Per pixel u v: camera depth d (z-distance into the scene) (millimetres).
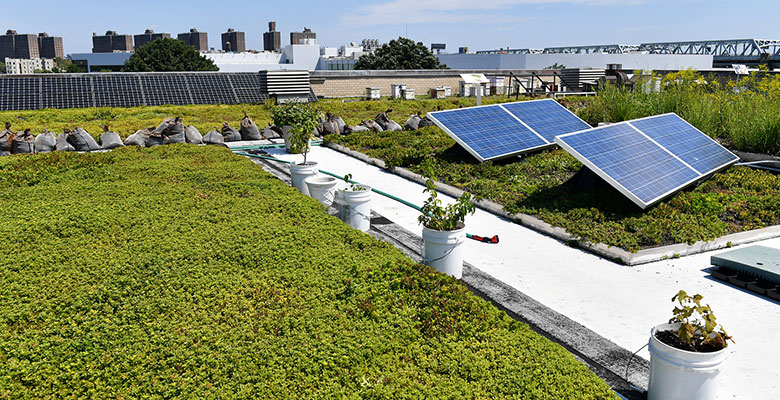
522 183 10688
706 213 8625
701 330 4297
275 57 70688
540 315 5930
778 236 8297
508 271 7152
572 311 6059
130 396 4168
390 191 11055
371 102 26781
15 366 4406
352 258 6605
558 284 6746
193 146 14094
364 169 13062
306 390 4242
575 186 10031
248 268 6328
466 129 12664
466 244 8156
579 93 30344
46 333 4918
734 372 4945
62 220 7648
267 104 23969
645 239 7727
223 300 5523
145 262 6344
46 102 23375
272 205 8711
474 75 18312
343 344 4785
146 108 23203
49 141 14359
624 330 5656
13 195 9250
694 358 4020
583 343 5387
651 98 16156
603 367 4992
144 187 9750
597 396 4270
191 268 6246
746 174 10953
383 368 4570
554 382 4398
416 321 5223
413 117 18344
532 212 8969
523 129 13492
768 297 6328
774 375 4895
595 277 6934
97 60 83312
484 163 11953
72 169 11523
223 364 4523
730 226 8297
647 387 4668
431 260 6773
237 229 7543
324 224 7867
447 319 5215
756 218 8531
